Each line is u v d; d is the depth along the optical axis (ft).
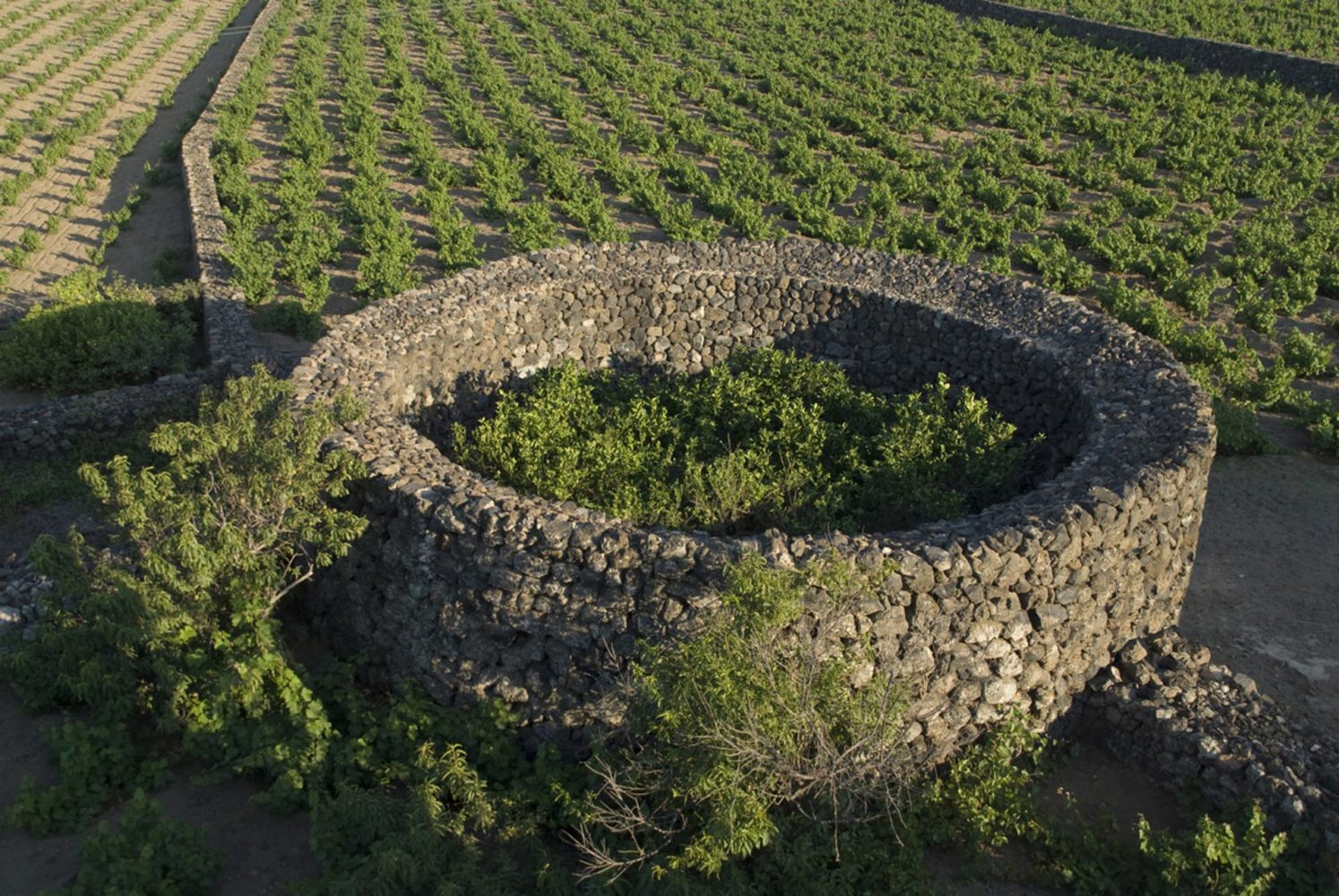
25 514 47.73
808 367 53.88
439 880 26.61
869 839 29.12
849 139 115.85
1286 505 49.57
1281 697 36.45
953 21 165.99
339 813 28.96
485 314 51.98
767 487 43.21
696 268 56.59
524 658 32.30
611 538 31.12
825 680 28.89
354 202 89.97
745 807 26.68
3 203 97.91
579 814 28.96
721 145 109.29
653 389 54.95
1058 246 82.74
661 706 28.22
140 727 32.99
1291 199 91.25
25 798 29.35
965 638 31.76
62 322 63.93
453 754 30.60
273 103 130.31
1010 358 49.93
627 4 187.62
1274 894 27.99
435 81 138.10
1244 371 64.08
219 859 28.14
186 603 32.99
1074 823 31.17
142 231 92.22
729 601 28.32
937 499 43.39
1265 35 139.54
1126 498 34.01
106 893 26.18
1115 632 35.09
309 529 33.32
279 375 56.44
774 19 171.32
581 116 120.26
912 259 57.57
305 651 36.81
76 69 155.53
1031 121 114.42
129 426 55.77
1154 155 107.34
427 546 33.14
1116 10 163.73
